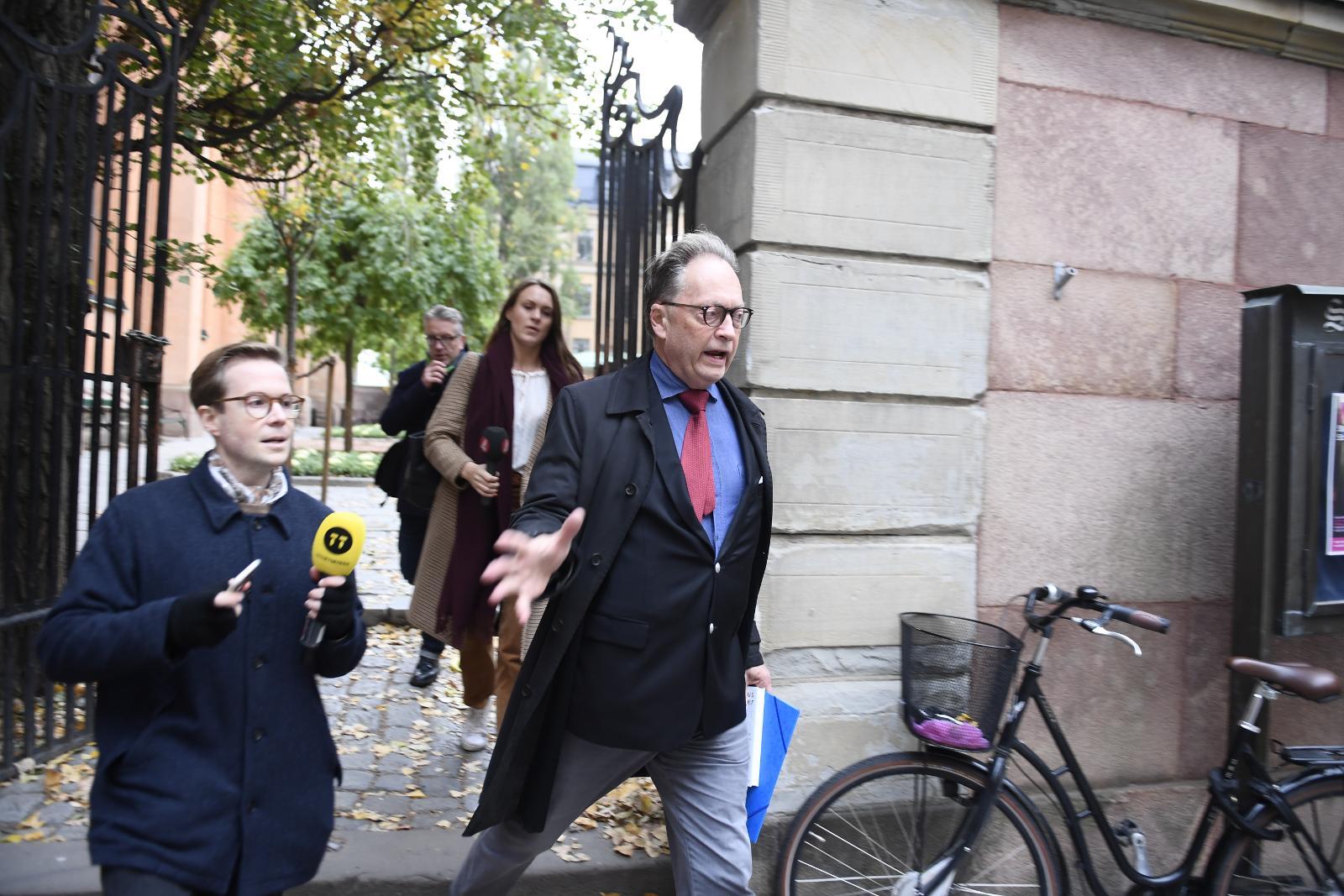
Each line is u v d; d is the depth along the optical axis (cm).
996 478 340
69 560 393
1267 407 317
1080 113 346
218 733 179
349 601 189
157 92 391
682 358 219
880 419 325
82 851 296
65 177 364
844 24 316
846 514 322
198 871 172
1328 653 376
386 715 451
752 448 231
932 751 285
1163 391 358
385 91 679
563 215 3244
